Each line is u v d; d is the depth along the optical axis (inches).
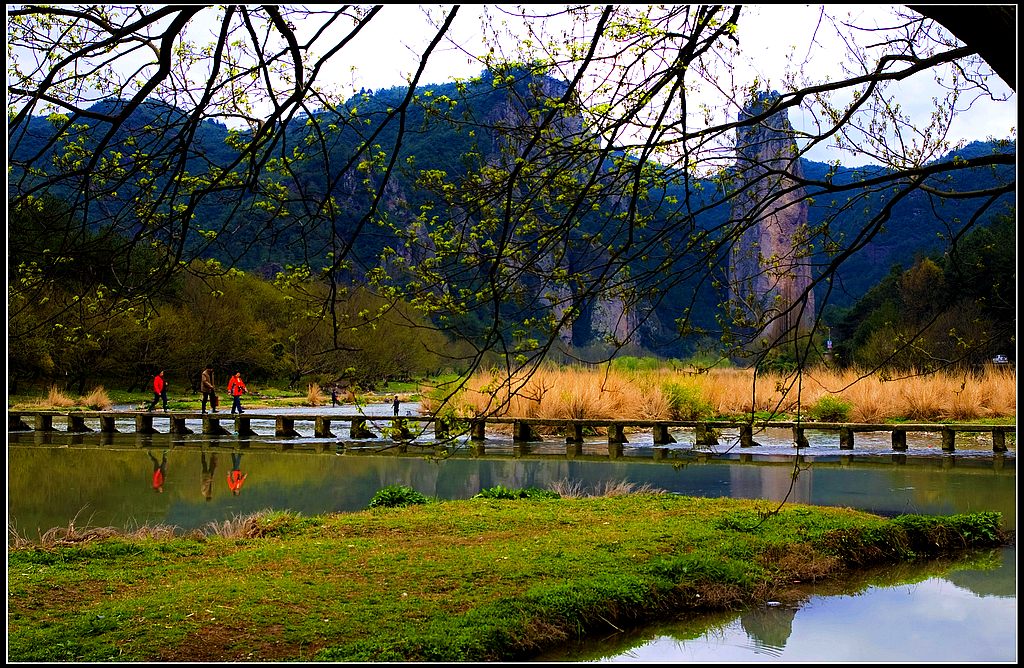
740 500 402.3
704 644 234.7
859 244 164.6
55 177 149.9
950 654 226.7
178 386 1706.4
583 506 388.2
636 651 229.9
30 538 350.3
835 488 480.1
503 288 161.2
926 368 235.1
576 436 745.0
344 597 249.4
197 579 271.1
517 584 261.0
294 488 494.0
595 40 148.8
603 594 250.4
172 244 166.7
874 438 775.7
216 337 1525.6
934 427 677.9
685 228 166.4
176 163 163.8
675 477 531.2
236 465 601.9
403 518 362.6
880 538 329.4
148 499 454.9
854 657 225.1
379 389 1808.6
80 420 880.9
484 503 398.6
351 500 451.8
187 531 370.0
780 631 247.3
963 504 427.2
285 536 336.5
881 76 139.7
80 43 154.8
